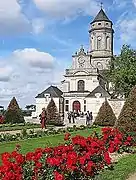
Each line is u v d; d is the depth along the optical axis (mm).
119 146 16734
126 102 19734
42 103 81312
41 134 30188
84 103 79875
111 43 90875
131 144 18422
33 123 55531
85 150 11844
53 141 23953
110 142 15578
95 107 75125
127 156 16359
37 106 81500
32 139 25906
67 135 15328
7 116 56688
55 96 80875
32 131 32750
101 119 47719
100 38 90250
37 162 9477
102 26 90188
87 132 32125
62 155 10250
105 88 81188
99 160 12414
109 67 71688
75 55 85500
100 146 12555
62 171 9789
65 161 10109
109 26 90688
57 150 10570
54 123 52938
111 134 16141
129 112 19172
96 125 47000
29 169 9312
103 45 89812
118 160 15227
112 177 11891
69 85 84688
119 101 59781
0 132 35125
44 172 9492
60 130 34344
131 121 19000
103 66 88500
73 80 84562
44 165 9625
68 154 10273
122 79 60219
